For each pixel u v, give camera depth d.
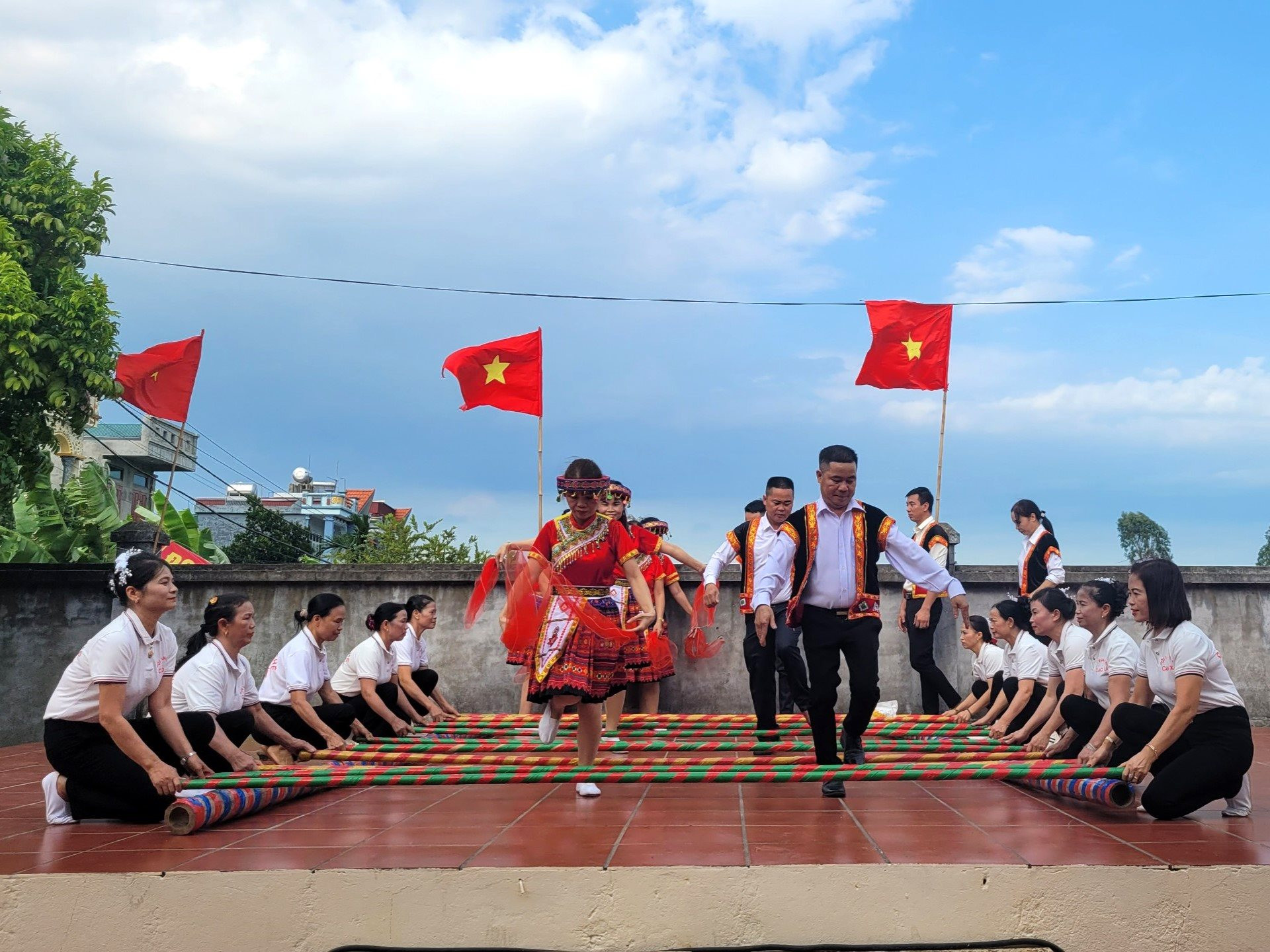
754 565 7.36
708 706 9.16
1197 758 4.20
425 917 3.41
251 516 30.77
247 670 5.68
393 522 25.44
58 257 10.51
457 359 9.43
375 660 7.08
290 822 4.45
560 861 3.52
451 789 5.49
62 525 17.17
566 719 7.69
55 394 9.99
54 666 8.62
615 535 5.26
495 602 9.34
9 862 3.67
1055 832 3.96
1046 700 6.07
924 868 3.38
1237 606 9.12
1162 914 3.33
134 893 3.46
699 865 3.43
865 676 5.21
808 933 3.36
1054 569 8.25
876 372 9.61
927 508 9.02
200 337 9.27
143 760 4.38
